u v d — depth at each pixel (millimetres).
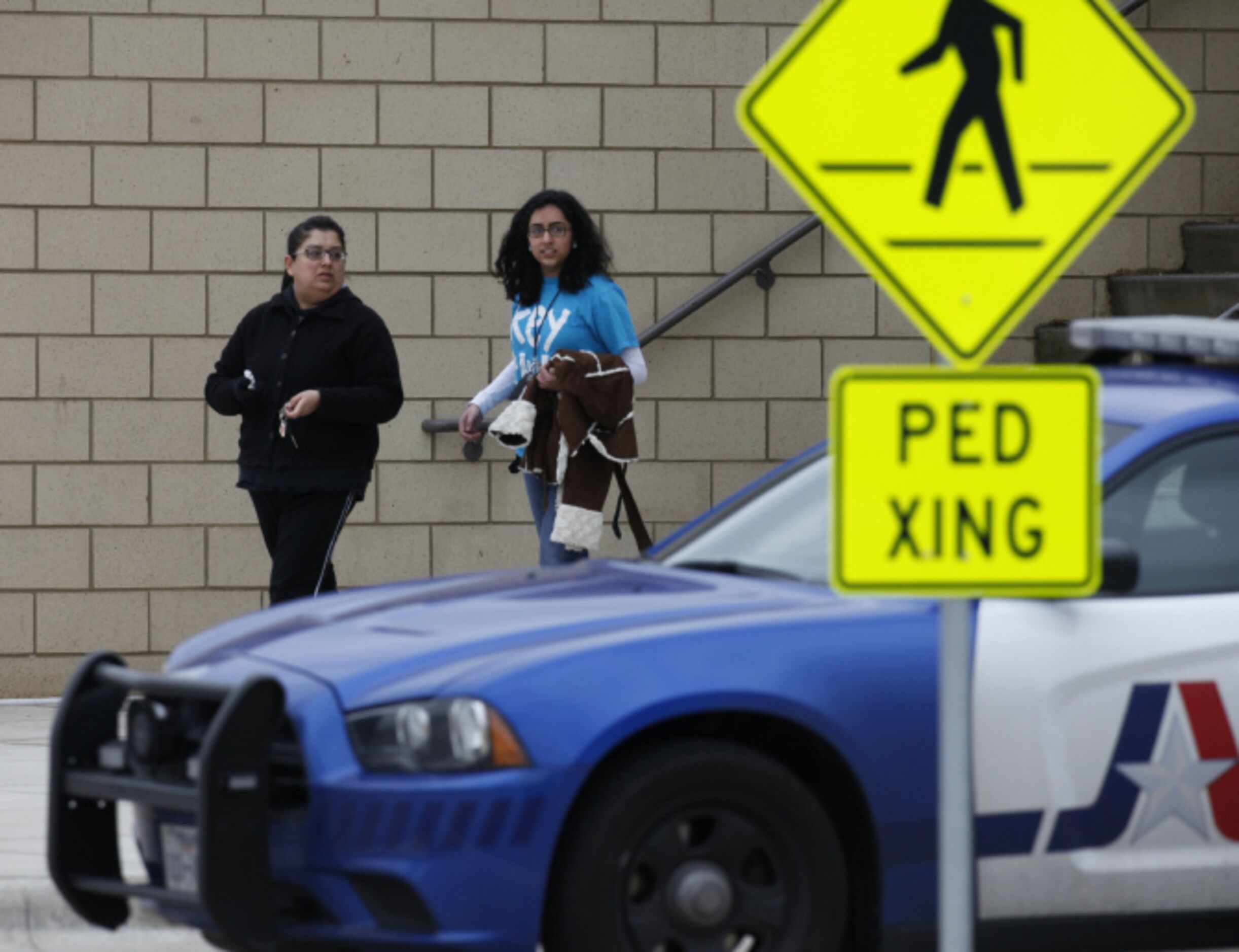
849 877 18797
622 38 41219
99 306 40250
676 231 41406
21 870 25344
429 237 40906
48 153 40094
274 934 17516
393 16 40719
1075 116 14086
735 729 18688
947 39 14031
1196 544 19594
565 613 19203
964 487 13688
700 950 17797
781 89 13969
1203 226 41875
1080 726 18734
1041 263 14031
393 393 33969
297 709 18016
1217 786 19016
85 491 40250
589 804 17562
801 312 41688
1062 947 18891
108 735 19703
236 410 34250
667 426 41438
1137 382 21281
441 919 17172
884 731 18203
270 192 40531
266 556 40656
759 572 21078
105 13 40156
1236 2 42344
